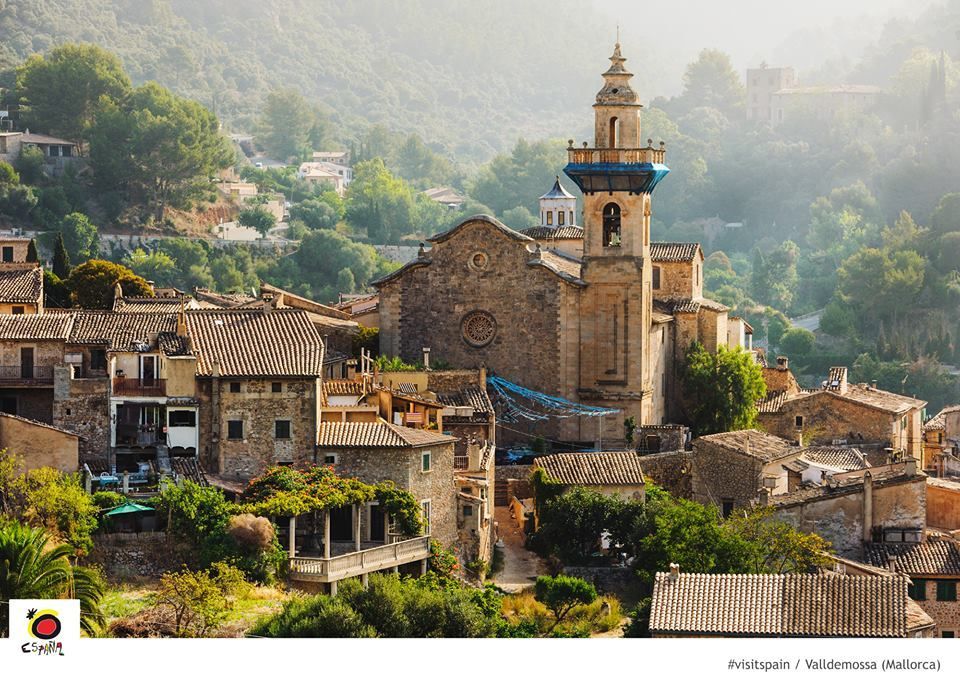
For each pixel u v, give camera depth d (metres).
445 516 131.88
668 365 186.75
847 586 102.44
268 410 129.38
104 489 123.31
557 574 135.88
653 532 136.25
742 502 151.00
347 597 108.19
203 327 133.38
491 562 138.50
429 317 175.75
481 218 174.25
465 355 174.75
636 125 174.75
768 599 101.81
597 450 170.50
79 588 106.94
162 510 119.81
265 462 129.00
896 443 182.25
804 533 132.38
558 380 173.00
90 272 194.50
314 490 123.62
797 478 151.88
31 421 125.75
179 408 128.88
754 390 185.38
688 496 157.50
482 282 174.50
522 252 173.62
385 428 130.88
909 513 132.75
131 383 129.25
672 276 193.00
